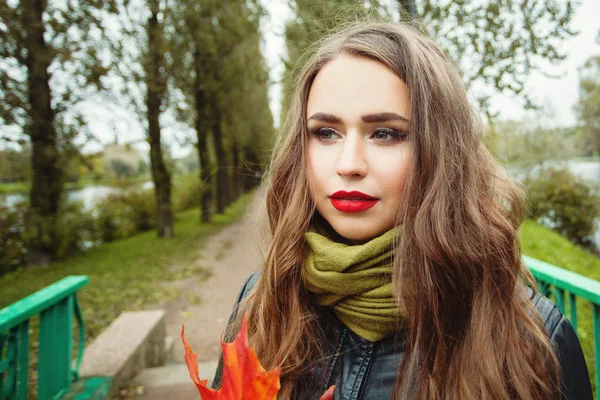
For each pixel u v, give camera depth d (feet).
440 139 2.61
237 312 3.67
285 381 2.93
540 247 28.45
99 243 42.42
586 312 14.79
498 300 2.60
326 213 2.78
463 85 2.90
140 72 34.09
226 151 71.61
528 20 13.69
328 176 2.67
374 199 2.57
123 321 13.67
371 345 2.81
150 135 40.86
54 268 29.94
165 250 36.99
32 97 27.99
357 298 2.68
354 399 2.75
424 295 2.53
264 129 74.90
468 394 2.43
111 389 10.09
